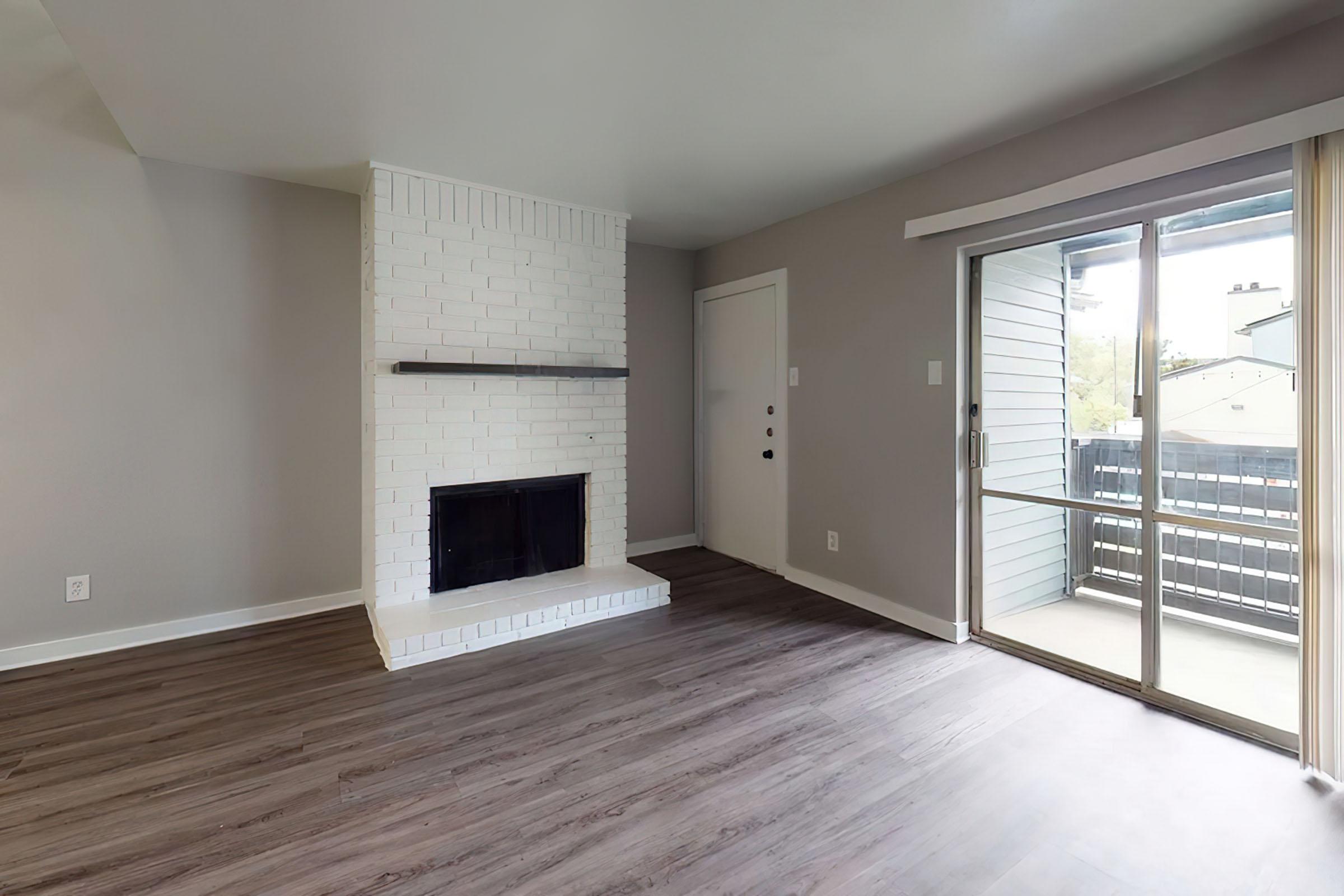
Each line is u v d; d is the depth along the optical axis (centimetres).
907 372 334
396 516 330
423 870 163
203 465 326
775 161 309
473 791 197
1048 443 285
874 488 356
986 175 293
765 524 445
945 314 314
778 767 209
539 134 280
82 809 187
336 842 174
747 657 297
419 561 338
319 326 356
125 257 303
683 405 508
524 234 362
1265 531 222
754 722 238
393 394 324
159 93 241
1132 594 260
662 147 294
